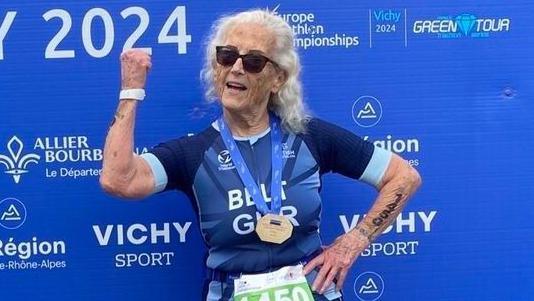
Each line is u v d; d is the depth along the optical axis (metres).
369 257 2.15
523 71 2.07
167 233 2.12
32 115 2.04
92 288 2.12
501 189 2.12
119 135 1.57
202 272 2.13
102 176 1.58
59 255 2.10
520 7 2.05
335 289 1.75
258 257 1.67
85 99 2.04
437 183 2.11
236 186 1.67
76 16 2.01
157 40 2.02
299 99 1.73
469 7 2.04
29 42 2.01
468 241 2.14
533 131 2.09
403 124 2.08
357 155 1.74
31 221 2.08
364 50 2.05
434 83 2.07
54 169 2.07
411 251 2.15
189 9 2.01
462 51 2.06
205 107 2.05
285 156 1.70
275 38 1.65
